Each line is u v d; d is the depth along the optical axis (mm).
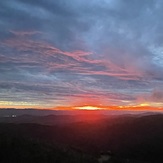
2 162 24094
